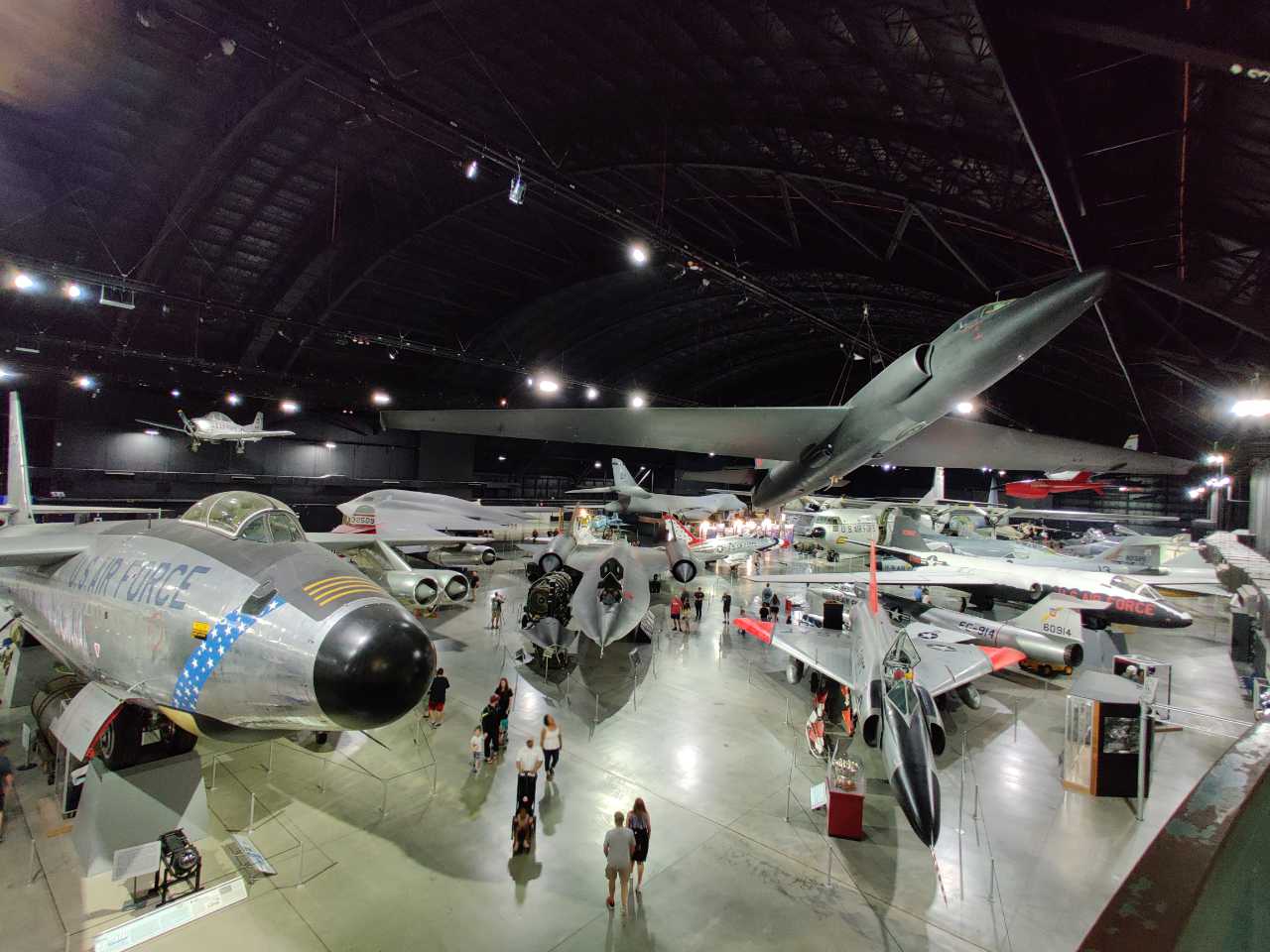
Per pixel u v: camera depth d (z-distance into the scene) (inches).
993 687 554.9
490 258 1282.0
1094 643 568.4
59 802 322.0
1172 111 371.9
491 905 264.5
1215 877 41.6
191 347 1216.2
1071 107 366.0
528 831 299.4
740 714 480.7
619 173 917.8
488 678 548.4
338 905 262.4
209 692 245.9
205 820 289.0
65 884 265.3
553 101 803.4
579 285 1384.1
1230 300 451.5
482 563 1055.6
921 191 700.7
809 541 1459.2
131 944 235.3
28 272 750.5
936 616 646.5
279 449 1448.1
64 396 1153.4
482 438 1817.2
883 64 541.6
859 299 1216.8
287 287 1115.9
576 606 593.6
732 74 663.8
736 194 967.6
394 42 690.2
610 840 264.5
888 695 348.8
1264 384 591.2
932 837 278.5
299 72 665.6
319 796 346.0
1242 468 943.7
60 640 319.6
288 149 867.4
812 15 533.3
